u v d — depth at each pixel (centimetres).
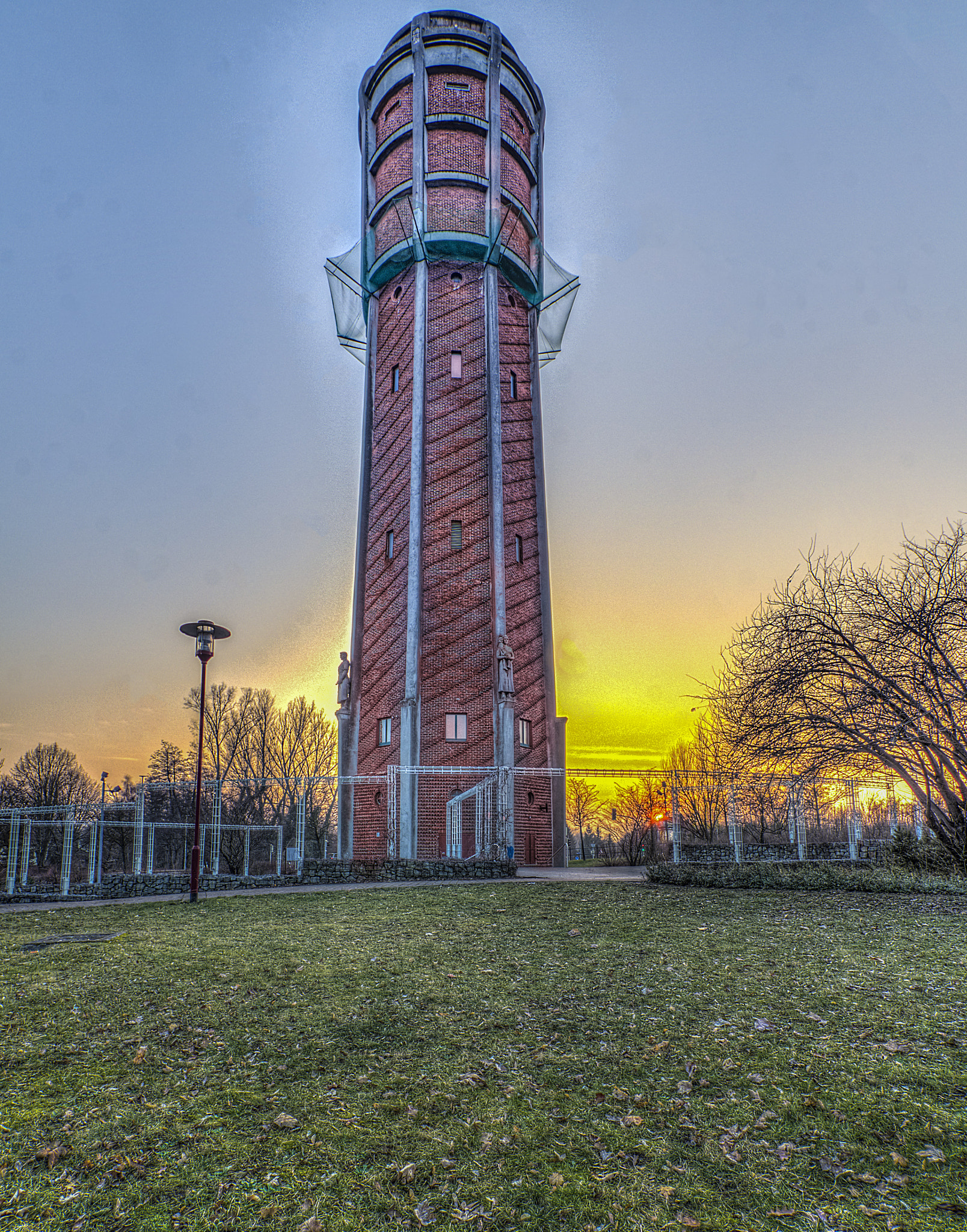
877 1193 509
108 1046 775
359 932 1279
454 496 3322
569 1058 723
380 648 3319
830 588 2002
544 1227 486
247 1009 876
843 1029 772
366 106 3812
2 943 1270
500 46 3597
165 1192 525
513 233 3619
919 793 1912
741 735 2086
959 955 1048
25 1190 529
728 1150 562
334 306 3872
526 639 3356
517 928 1288
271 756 6106
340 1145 578
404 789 2928
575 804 7550
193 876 1783
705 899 1571
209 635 1911
